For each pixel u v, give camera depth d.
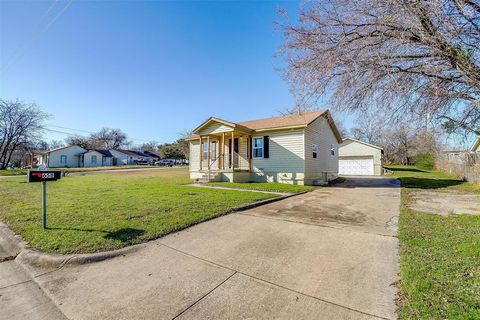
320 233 4.58
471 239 3.89
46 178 4.60
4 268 3.40
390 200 8.37
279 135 14.30
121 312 2.38
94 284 2.92
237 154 15.92
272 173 14.50
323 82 4.30
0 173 25.09
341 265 3.25
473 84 3.39
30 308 2.49
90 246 3.83
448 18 3.10
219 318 2.27
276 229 4.86
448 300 2.29
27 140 33.06
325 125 17.16
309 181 14.01
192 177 18.09
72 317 2.34
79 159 46.78
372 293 2.58
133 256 3.67
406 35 3.46
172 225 4.89
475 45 3.20
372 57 3.79
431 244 3.72
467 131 3.90
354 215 6.04
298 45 4.26
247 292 2.68
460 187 12.10
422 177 19.12
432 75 3.62
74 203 7.00
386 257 3.46
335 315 2.25
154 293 2.70
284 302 2.48
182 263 3.42
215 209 6.25
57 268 3.34
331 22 3.95
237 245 4.05
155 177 18.28
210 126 14.88
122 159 55.44
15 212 5.92
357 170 26.56
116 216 5.50
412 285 2.55
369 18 3.72
